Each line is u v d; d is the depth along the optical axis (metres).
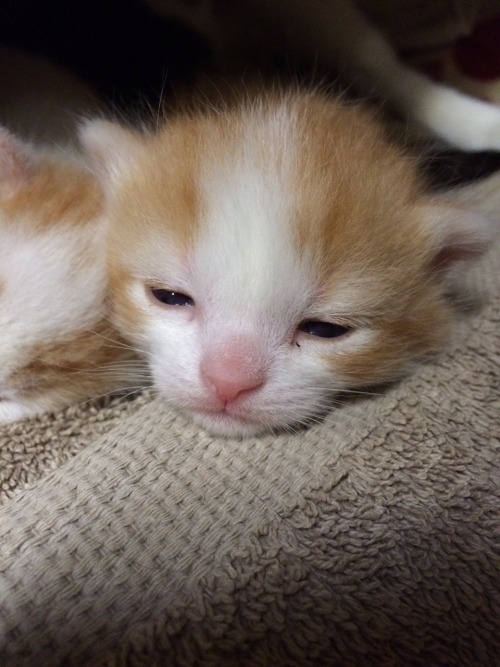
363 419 0.08
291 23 0.13
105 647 0.06
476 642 0.06
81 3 0.12
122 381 0.09
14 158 0.09
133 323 0.09
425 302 0.09
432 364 0.09
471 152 0.12
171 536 0.07
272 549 0.07
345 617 0.06
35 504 0.07
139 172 0.09
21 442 0.08
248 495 0.07
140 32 0.13
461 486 0.07
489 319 0.09
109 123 0.10
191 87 0.11
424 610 0.06
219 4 0.13
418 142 0.12
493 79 0.14
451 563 0.07
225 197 0.08
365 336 0.08
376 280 0.08
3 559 0.07
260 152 0.08
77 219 0.09
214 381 0.08
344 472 0.07
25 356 0.08
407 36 0.15
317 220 0.08
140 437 0.08
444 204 0.09
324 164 0.08
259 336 0.08
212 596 0.06
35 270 0.08
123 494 0.07
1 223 0.08
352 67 0.13
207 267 0.08
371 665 0.06
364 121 0.10
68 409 0.09
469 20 0.15
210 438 0.08
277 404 0.08
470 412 0.08
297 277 0.08
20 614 0.06
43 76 0.11
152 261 0.08
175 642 0.06
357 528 0.07
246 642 0.06
